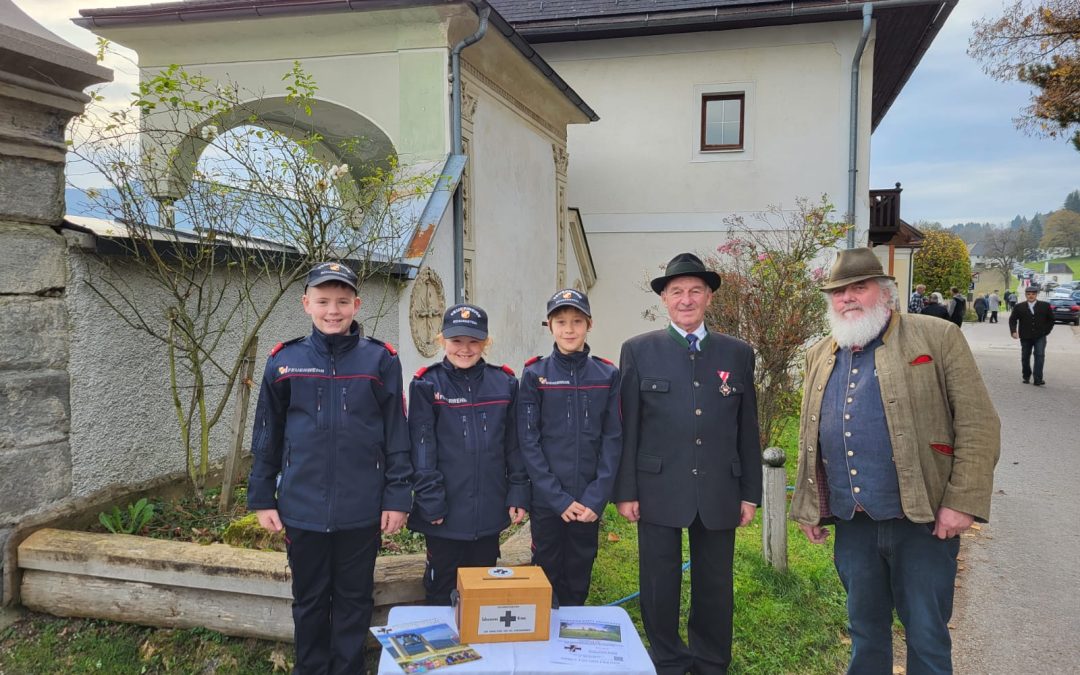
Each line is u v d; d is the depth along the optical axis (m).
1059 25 11.38
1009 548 5.19
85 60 3.35
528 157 10.09
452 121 7.53
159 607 3.23
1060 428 9.34
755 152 12.83
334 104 7.71
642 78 13.17
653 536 3.11
